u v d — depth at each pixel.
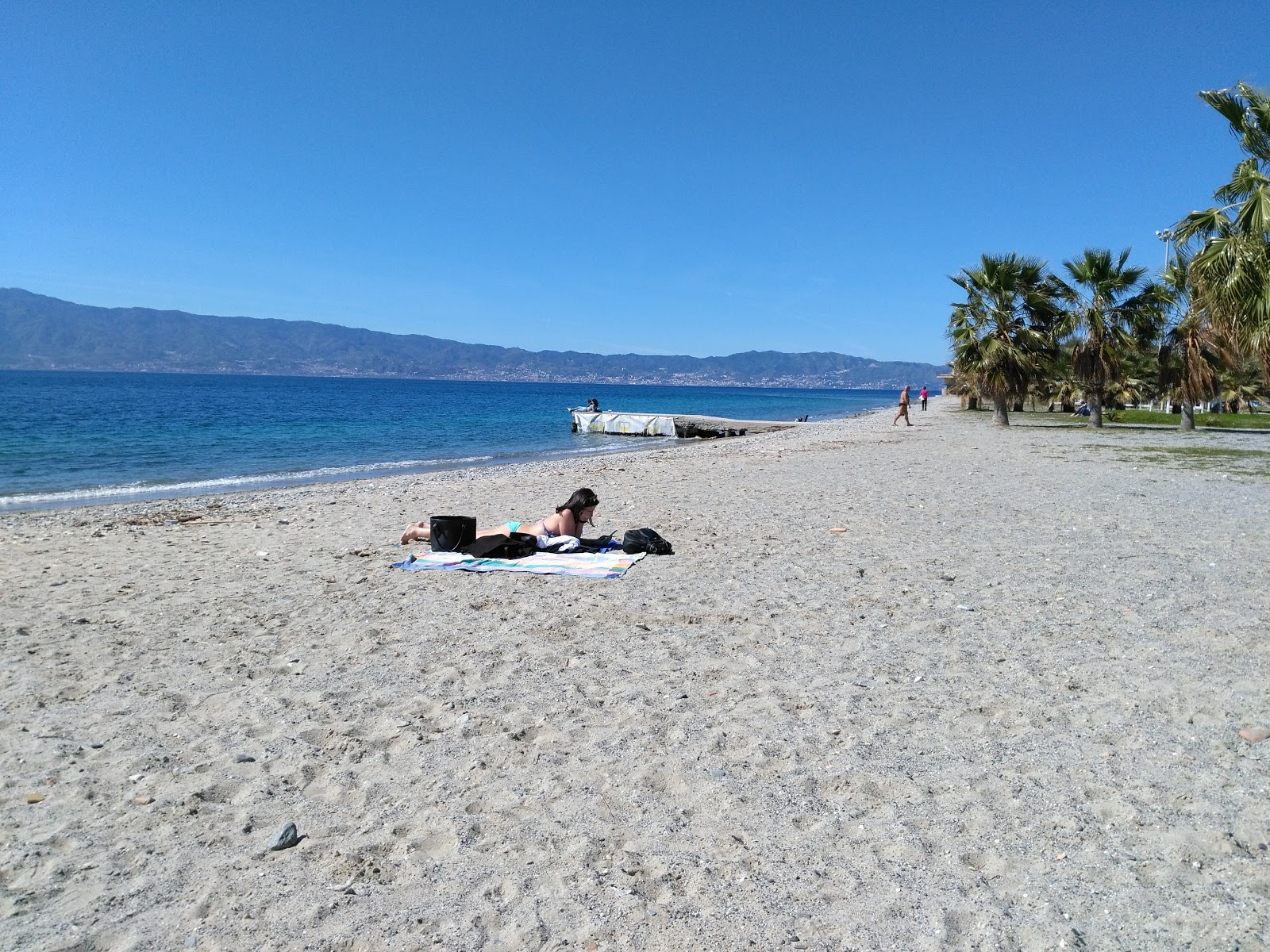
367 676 5.09
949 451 21.55
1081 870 2.92
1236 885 2.79
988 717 4.31
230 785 3.70
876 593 6.88
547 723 4.33
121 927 2.70
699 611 6.43
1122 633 5.63
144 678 5.09
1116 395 44.59
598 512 11.67
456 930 2.67
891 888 2.86
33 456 24.06
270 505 14.12
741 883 2.90
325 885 2.93
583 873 2.98
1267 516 10.35
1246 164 17.17
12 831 3.30
